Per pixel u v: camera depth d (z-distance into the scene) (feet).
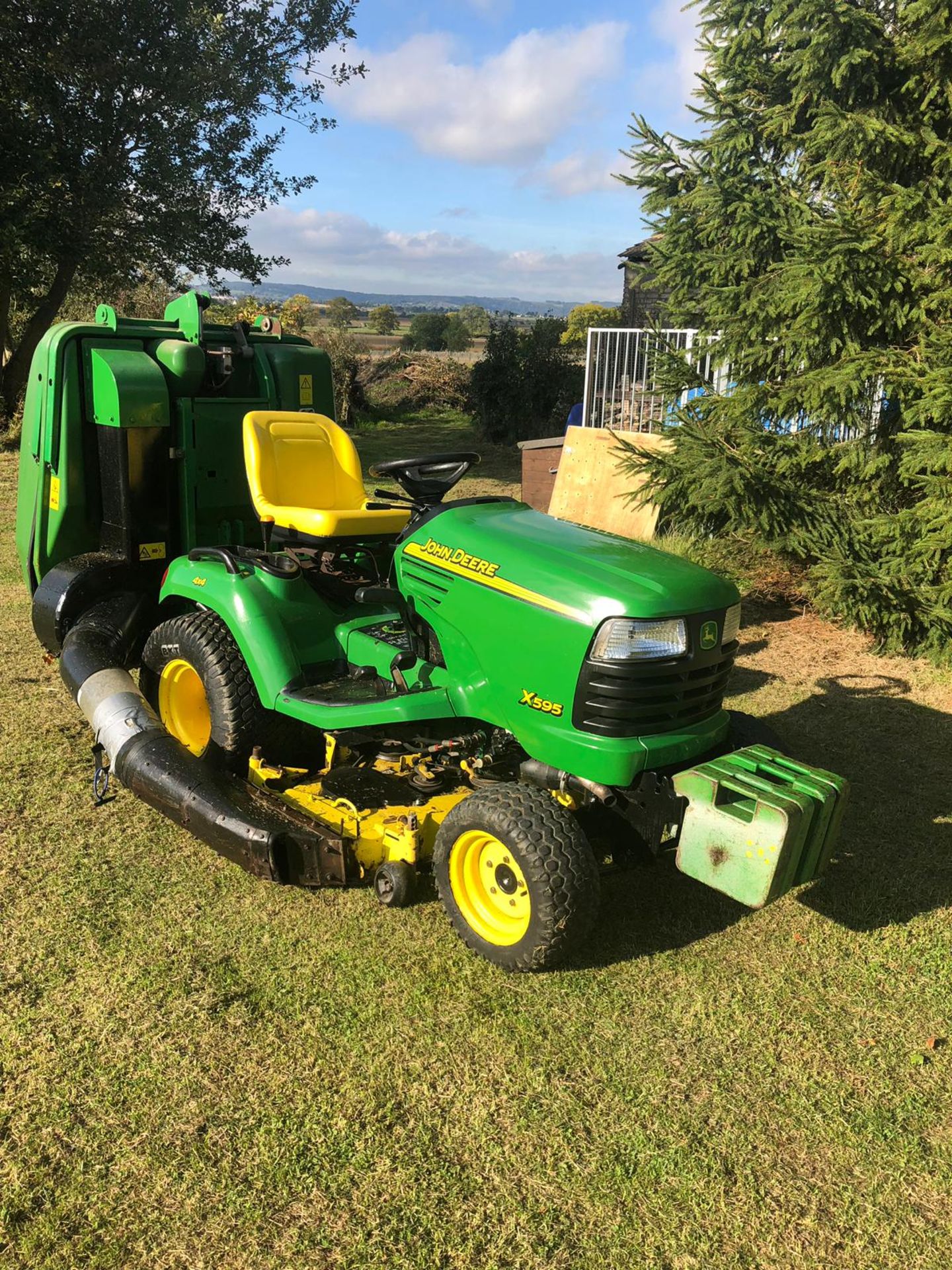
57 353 14.97
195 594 13.78
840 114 20.72
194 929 11.06
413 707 11.21
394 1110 8.54
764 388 22.59
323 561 13.78
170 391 15.66
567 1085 8.90
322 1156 8.02
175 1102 8.54
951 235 18.79
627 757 10.07
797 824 9.25
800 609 25.03
